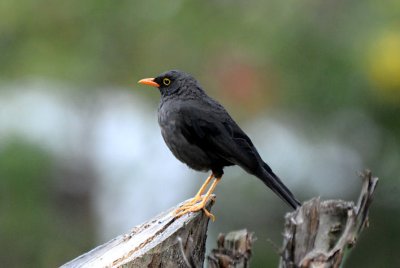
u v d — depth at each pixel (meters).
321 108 13.38
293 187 14.20
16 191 14.06
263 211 14.36
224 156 11.72
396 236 14.55
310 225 9.24
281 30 13.44
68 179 15.65
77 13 14.86
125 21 14.84
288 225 9.32
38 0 14.84
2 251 14.52
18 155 14.01
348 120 13.66
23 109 14.97
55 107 15.62
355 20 13.13
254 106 13.88
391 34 12.71
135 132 16.19
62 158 15.38
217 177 11.98
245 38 13.87
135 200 15.95
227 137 11.70
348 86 13.02
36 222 14.44
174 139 12.01
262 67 13.70
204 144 11.79
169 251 9.01
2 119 14.70
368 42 12.89
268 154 14.30
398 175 14.13
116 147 16.11
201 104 11.98
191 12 14.34
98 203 15.95
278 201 14.30
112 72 15.16
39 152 14.23
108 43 15.02
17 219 14.20
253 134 14.24
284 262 9.18
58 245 15.09
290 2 13.46
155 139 15.95
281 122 14.19
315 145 14.09
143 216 15.79
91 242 15.64
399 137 13.63
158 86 12.30
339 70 13.06
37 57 14.95
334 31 13.19
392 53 12.61
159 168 15.91
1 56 15.01
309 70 13.25
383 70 12.63
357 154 14.09
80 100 15.84
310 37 13.24
